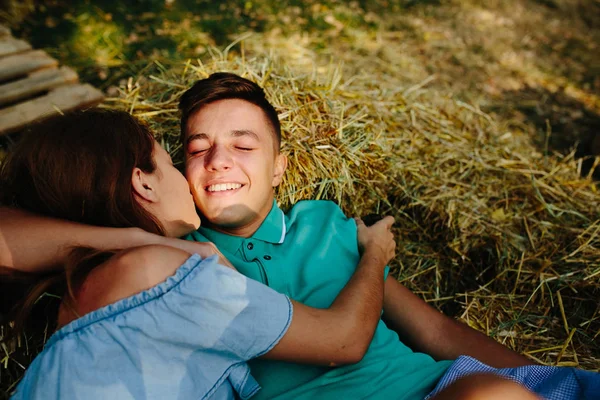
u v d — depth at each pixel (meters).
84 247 1.24
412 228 2.49
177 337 1.13
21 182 1.35
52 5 4.34
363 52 4.39
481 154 2.74
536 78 4.53
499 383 1.21
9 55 3.10
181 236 1.67
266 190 1.81
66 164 1.31
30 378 1.11
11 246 1.22
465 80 4.30
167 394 1.12
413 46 4.68
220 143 1.76
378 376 1.55
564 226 2.46
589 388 1.37
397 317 1.88
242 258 1.75
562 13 5.71
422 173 2.57
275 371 1.51
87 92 2.93
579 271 2.23
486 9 5.55
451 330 1.83
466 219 2.45
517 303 2.22
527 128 3.80
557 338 2.08
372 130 2.55
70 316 1.14
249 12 4.66
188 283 1.14
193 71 2.60
